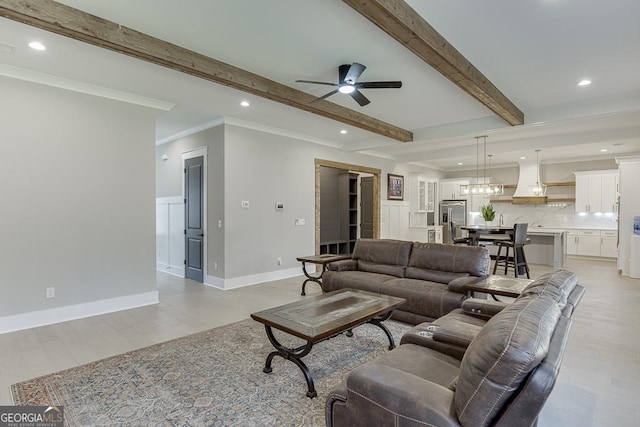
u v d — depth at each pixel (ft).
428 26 8.77
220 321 12.59
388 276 13.96
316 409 7.08
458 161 31.76
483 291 10.36
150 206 14.82
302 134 21.40
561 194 30.96
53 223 12.27
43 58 10.65
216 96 14.23
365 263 15.39
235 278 18.06
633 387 8.00
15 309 11.53
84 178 12.98
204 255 19.02
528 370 3.70
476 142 23.16
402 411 4.49
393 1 7.55
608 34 9.33
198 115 17.15
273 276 19.95
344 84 11.12
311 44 10.00
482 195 34.68
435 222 35.53
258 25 8.97
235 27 9.07
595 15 8.39
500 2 7.88
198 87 13.16
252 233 18.85
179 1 7.93
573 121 16.58
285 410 7.04
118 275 13.89
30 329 11.64
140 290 14.52
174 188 21.72
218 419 6.73
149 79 12.34
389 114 17.10
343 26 8.98
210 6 8.12
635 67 11.48
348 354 9.72
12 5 7.49
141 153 14.51
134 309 14.02
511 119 15.57
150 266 14.84
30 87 11.75
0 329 11.25
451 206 34.71
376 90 13.66
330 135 21.85
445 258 13.12
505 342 3.84
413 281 12.92
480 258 12.51
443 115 17.29
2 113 11.26
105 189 13.50
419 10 8.22
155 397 7.50
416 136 20.51
